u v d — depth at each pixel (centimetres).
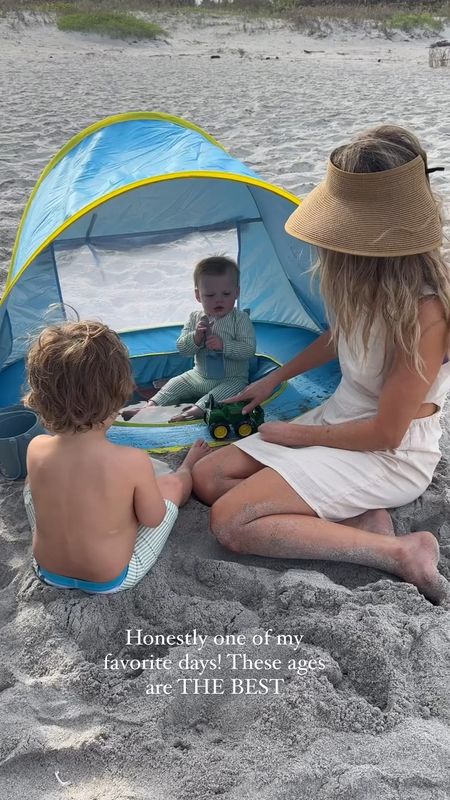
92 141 384
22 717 185
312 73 1329
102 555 212
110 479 207
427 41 1919
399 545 229
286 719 180
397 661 195
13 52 1540
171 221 354
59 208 332
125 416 333
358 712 181
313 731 177
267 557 241
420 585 226
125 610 218
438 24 1977
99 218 338
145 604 219
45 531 214
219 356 337
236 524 234
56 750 175
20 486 284
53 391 202
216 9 2141
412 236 209
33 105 954
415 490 247
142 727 182
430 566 225
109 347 208
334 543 229
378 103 979
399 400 224
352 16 2027
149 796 165
